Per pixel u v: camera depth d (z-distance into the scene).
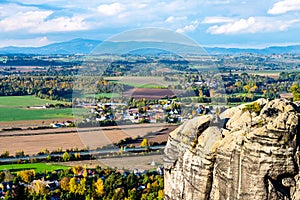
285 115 14.41
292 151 14.14
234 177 14.65
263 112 15.32
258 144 14.28
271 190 14.05
